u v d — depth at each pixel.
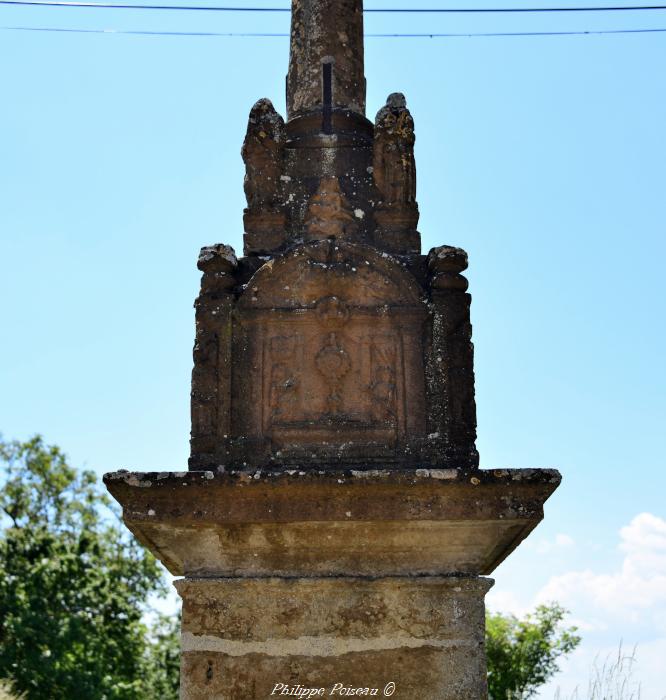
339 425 5.48
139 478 5.08
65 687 21.72
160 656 30.27
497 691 27.70
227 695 5.03
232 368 5.57
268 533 5.18
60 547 25.09
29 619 22.25
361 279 5.70
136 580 29.02
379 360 5.60
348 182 6.19
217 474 5.09
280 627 5.11
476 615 5.14
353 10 6.98
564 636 28.72
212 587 5.16
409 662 5.07
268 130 6.22
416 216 6.07
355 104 6.77
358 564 5.21
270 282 5.70
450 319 5.63
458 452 5.43
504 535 5.22
